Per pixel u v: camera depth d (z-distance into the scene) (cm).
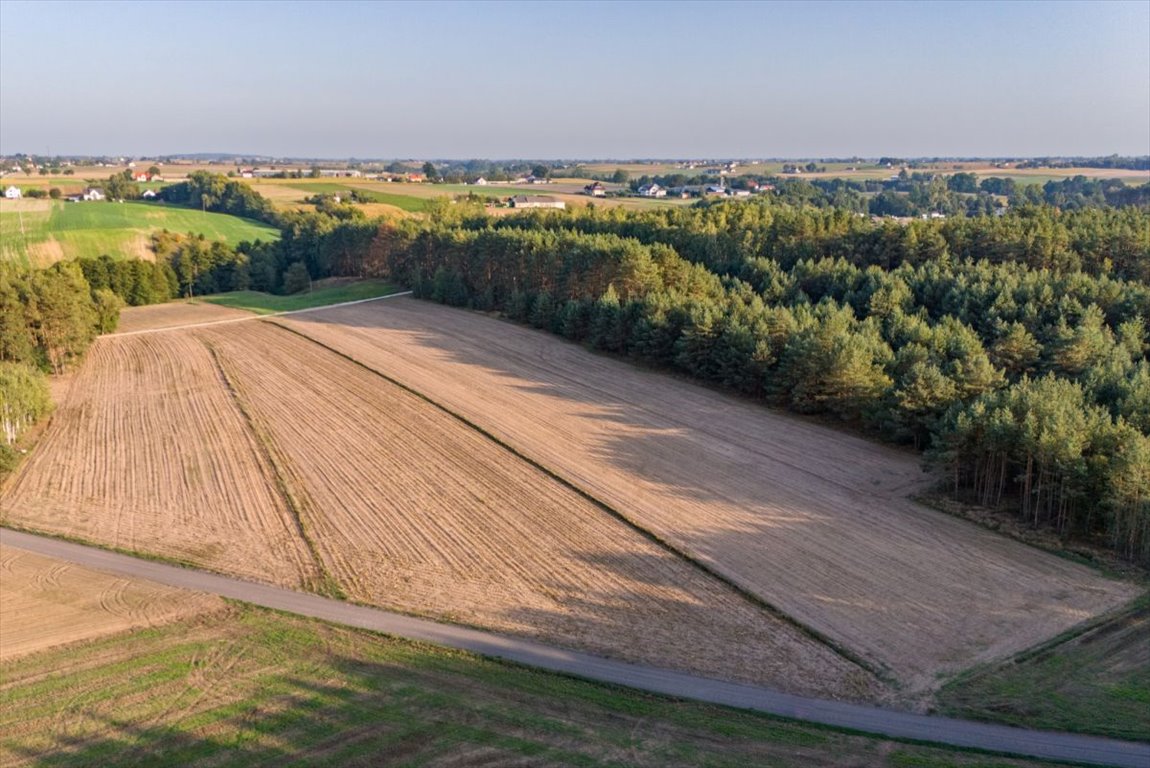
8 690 3170
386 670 3319
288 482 5544
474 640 3600
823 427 6494
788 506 5041
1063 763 2744
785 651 3516
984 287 7812
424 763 2642
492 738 2800
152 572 4312
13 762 2700
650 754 2730
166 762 2678
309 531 4784
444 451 6078
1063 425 4584
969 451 5025
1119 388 5316
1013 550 4400
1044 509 4772
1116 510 4253
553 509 5047
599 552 4475
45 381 7200
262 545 4622
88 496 5384
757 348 7006
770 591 4028
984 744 2867
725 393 7412
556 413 6919
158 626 3738
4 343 8069
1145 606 3784
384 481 5534
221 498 5300
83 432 6694
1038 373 6525
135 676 3266
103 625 3747
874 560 4331
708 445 6131
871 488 5291
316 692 3123
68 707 3031
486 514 4988
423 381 7938
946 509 4934
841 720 3022
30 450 6281
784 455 5909
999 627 3672
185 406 7325
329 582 4181
